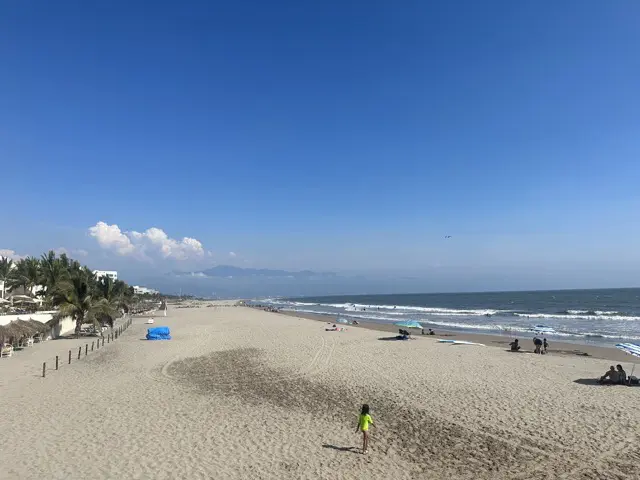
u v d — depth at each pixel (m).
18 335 34.41
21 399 19.91
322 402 19.88
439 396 20.58
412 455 13.52
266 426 16.38
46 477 11.77
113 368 28.09
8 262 72.75
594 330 55.28
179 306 157.12
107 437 14.95
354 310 120.00
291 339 43.62
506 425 16.30
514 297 191.12
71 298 46.38
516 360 30.19
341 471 12.32
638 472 12.15
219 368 28.42
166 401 19.94
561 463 12.83
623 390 21.33
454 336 48.59
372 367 27.98
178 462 12.86
